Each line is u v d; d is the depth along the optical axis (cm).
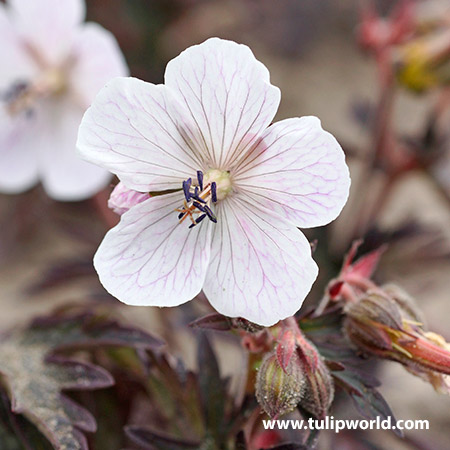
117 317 25
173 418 22
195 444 21
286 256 18
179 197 19
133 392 23
